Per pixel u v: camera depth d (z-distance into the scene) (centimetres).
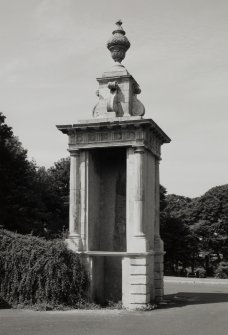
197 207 9131
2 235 3120
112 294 3372
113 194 3469
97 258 3250
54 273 2970
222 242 8725
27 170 7319
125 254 2978
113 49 3425
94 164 3391
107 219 3453
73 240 3136
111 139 3158
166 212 9162
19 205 6288
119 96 3309
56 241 3145
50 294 2958
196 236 8819
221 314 2683
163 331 2145
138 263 2955
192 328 2227
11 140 7394
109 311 2795
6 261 3033
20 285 2975
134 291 2934
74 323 2348
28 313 2706
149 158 3325
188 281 5494
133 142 3102
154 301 3219
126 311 2805
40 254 3020
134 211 3028
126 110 3275
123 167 3478
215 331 2156
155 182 3503
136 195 3039
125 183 3450
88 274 3081
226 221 8781
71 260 3047
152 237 3347
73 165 3238
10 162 6438
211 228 8762
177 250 8744
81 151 3250
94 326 2262
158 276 3331
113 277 3397
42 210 6981
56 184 9288
